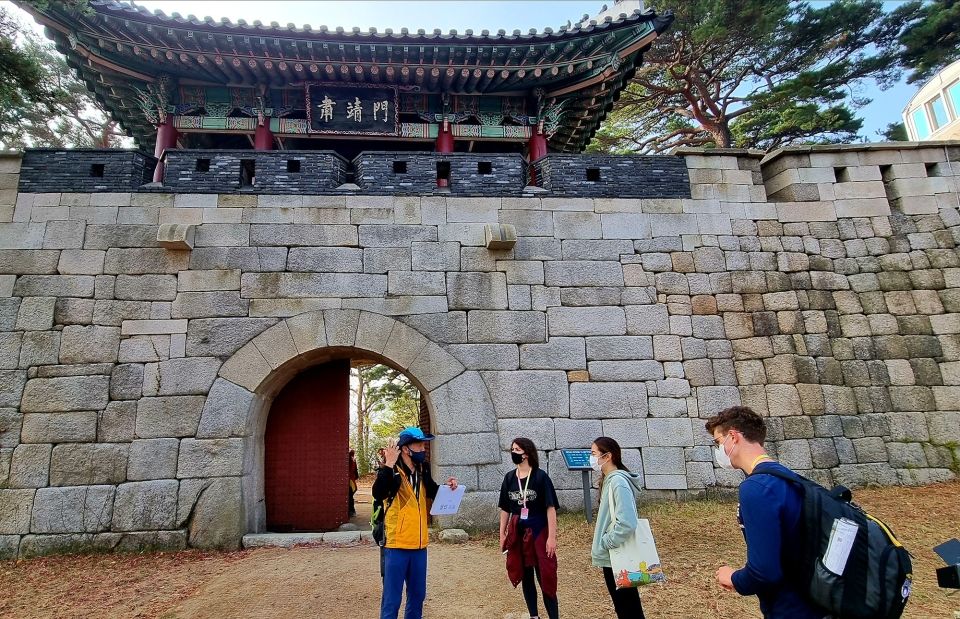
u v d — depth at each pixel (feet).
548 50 34.17
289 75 35.45
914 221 31.86
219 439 25.11
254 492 26.25
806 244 30.99
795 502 8.44
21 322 25.68
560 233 29.73
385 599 13.64
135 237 27.27
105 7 29.71
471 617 16.67
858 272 30.83
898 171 32.78
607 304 28.91
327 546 24.39
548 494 15.55
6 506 23.61
